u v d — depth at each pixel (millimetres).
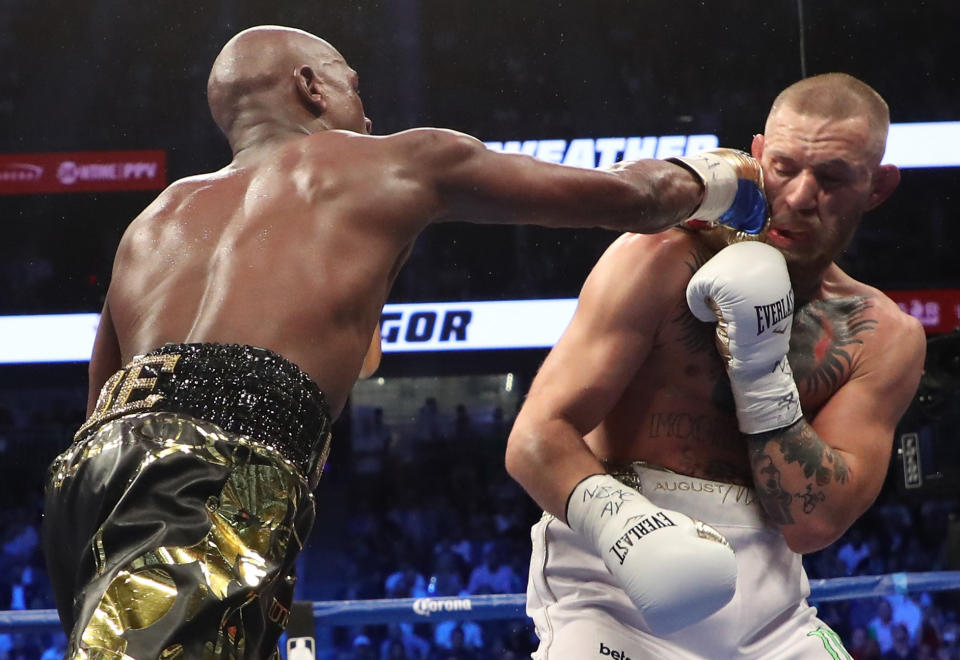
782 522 2010
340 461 10094
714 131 9336
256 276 1637
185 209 1756
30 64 9297
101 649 1354
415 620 2959
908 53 9188
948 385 3510
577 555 2072
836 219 2031
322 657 8258
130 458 1495
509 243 9617
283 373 1583
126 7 9312
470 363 9664
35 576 9180
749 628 2041
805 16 9250
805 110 2008
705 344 2059
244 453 1524
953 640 8133
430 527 9719
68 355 9500
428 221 1750
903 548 8922
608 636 1997
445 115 9461
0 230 9430
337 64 1944
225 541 1459
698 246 2070
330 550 9930
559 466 1946
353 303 1661
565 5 9430
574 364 2018
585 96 9414
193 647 1383
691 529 1796
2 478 9523
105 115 9336
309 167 1732
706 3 9344
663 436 2100
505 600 2984
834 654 2129
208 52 9352
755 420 1983
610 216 1788
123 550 1445
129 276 1734
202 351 1575
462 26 9438
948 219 9367
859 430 2072
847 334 2137
